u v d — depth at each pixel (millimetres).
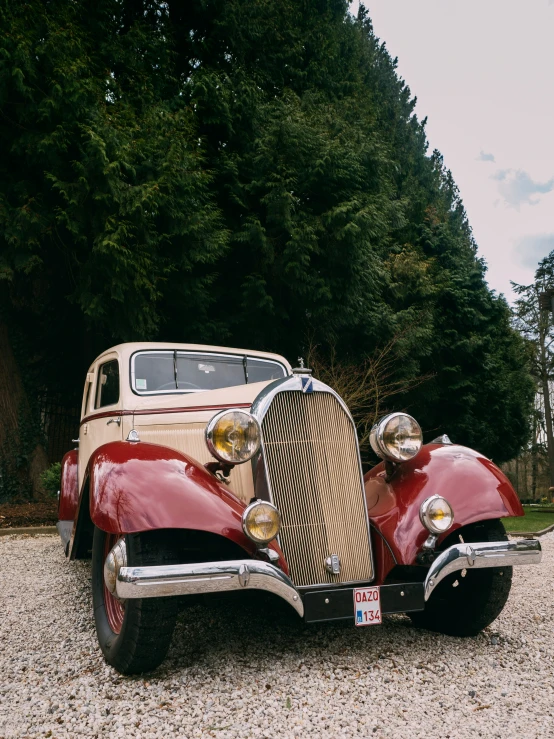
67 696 2781
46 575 5543
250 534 2824
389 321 13703
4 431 10609
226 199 11578
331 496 3277
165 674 3000
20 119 8742
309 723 2490
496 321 19438
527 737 2369
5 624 3961
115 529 2738
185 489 2906
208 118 11383
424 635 3623
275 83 13812
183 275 10461
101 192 8781
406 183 25250
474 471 3434
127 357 4508
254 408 3281
